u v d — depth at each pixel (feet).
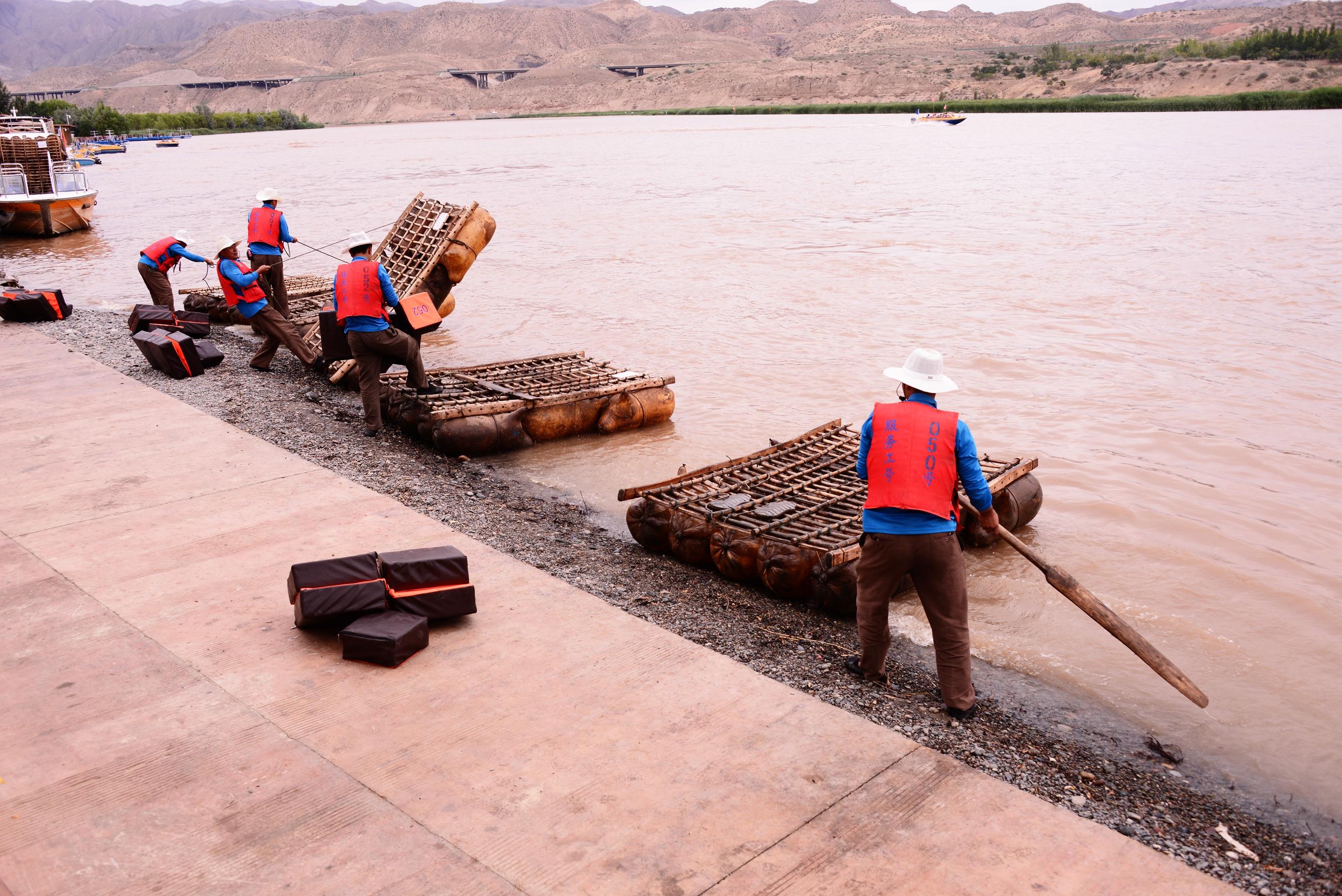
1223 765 15.34
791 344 46.09
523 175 173.99
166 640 16.74
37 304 48.06
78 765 13.28
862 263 69.31
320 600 16.58
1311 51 604.49
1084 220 92.32
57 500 23.35
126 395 33.45
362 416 33.76
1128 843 12.32
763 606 20.45
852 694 16.58
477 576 20.02
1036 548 23.98
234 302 38.42
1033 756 15.03
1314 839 13.46
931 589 15.72
